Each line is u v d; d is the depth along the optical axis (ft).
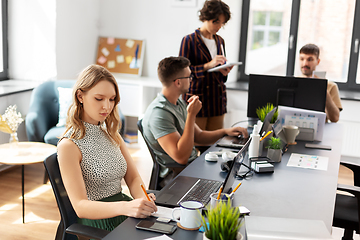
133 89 15.69
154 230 4.64
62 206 5.46
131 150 15.94
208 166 7.23
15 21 14.60
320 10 15.90
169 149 8.08
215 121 12.66
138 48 17.07
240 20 16.79
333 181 6.55
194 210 4.68
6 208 10.21
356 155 14.61
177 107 8.60
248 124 10.69
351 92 15.43
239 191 6.00
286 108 9.39
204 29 12.03
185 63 8.30
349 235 7.36
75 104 5.83
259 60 17.07
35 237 8.80
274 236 4.33
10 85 13.65
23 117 13.41
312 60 11.65
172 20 16.56
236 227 3.94
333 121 11.56
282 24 16.47
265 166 6.92
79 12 15.92
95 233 4.91
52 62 14.69
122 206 5.13
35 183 12.08
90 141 5.92
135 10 16.97
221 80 12.42
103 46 17.43
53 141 12.15
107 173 5.97
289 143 8.95
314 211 5.33
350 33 15.70
